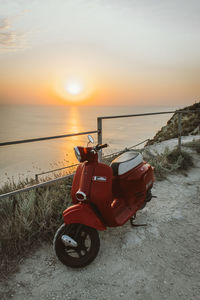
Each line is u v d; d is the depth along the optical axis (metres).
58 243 2.76
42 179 5.19
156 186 5.39
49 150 171.88
